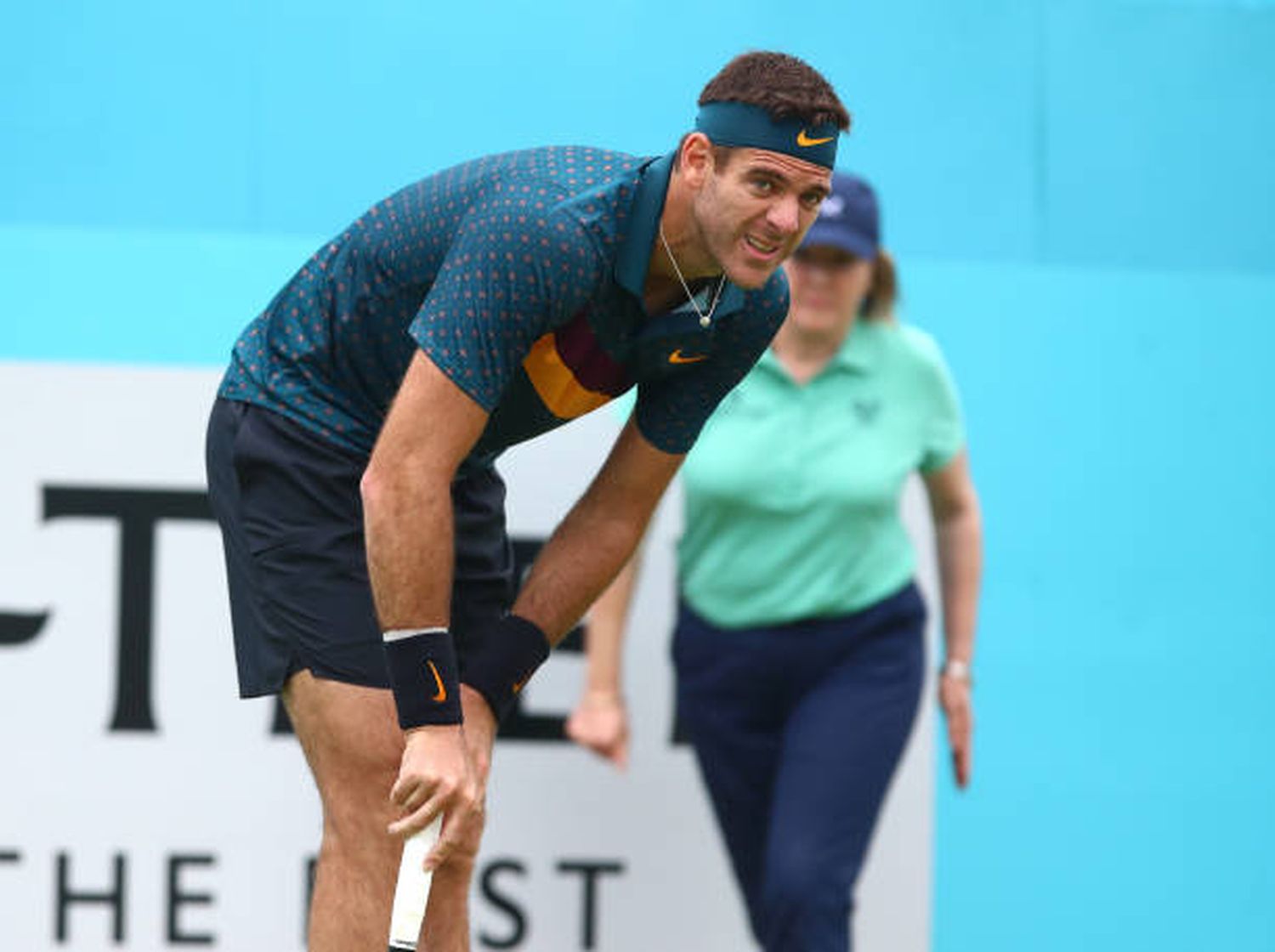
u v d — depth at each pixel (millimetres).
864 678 12352
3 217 13984
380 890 8680
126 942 13258
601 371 8203
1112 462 14531
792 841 11938
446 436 7570
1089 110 15016
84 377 13453
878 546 12422
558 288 7547
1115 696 14242
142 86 14289
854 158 14805
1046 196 14906
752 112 7504
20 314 13812
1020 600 14258
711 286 8125
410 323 8250
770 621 12359
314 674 8625
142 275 14016
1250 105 15148
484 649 8578
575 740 12734
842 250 12070
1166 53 15117
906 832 13766
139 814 13297
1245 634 14398
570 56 14703
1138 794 14125
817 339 12305
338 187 14422
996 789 13984
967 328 14594
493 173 7938
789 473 12180
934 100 14914
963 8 14977
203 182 14273
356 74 14516
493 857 13406
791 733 12352
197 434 13531
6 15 14172
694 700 12664
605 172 7809
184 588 13422
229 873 13336
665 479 8945
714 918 13555
